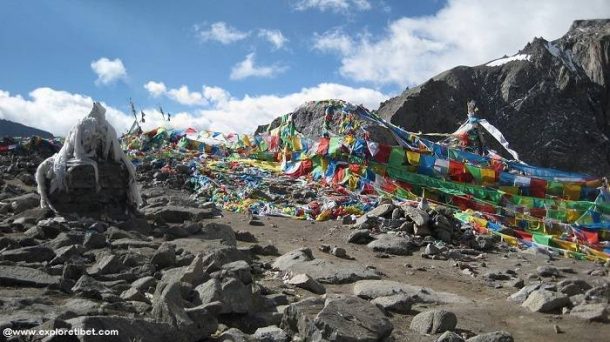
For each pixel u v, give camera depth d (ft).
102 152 53.98
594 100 499.10
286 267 43.60
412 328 30.55
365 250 57.62
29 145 103.35
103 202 52.95
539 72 498.69
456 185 94.17
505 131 448.24
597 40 539.70
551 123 454.81
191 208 68.69
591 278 51.88
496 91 485.97
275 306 30.91
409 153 97.96
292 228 68.23
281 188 92.07
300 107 143.23
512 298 39.88
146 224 52.60
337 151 101.14
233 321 27.73
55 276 31.40
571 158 430.61
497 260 59.36
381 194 91.20
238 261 35.83
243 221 70.38
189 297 28.12
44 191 51.78
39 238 43.09
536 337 31.30
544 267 52.75
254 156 115.85
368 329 25.62
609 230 83.51
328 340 24.66
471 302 38.45
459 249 62.80
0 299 25.73
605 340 31.04
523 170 102.58
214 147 121.19
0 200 62.28
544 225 84.02
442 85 391.86
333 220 75.05
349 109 123.13
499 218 85.25
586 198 92.68
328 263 44.27
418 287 40.86
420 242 62.34
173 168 98.84
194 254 40.16
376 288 38.14
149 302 28.53
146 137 128.36
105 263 34.09
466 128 126.11
